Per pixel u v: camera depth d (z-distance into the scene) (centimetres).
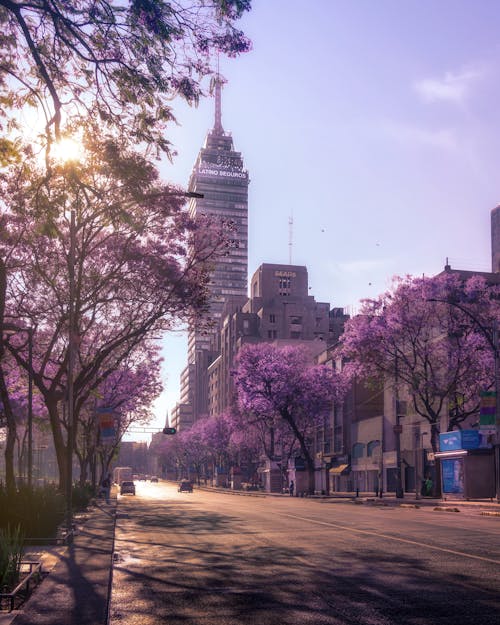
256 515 2636
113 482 14300
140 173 1356
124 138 1279
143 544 1557
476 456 4241
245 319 14175
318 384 6950
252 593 902
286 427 8362
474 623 713
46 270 2939
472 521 2184
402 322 4762
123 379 5231
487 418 3588
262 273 14862
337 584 962
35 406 4894
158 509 3419
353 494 6794
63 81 1209
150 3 1048
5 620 655
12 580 872
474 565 1121
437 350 4831
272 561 1213
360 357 5094
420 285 4762
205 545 1509
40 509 1627
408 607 798
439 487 5250
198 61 1155
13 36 1165
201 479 16975
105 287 3120
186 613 775
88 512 3064
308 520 2256
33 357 3700
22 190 1569
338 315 15112
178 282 3125
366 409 7906
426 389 4850
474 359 4631
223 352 15350
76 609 704
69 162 1283
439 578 995
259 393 6944
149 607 810
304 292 14912
